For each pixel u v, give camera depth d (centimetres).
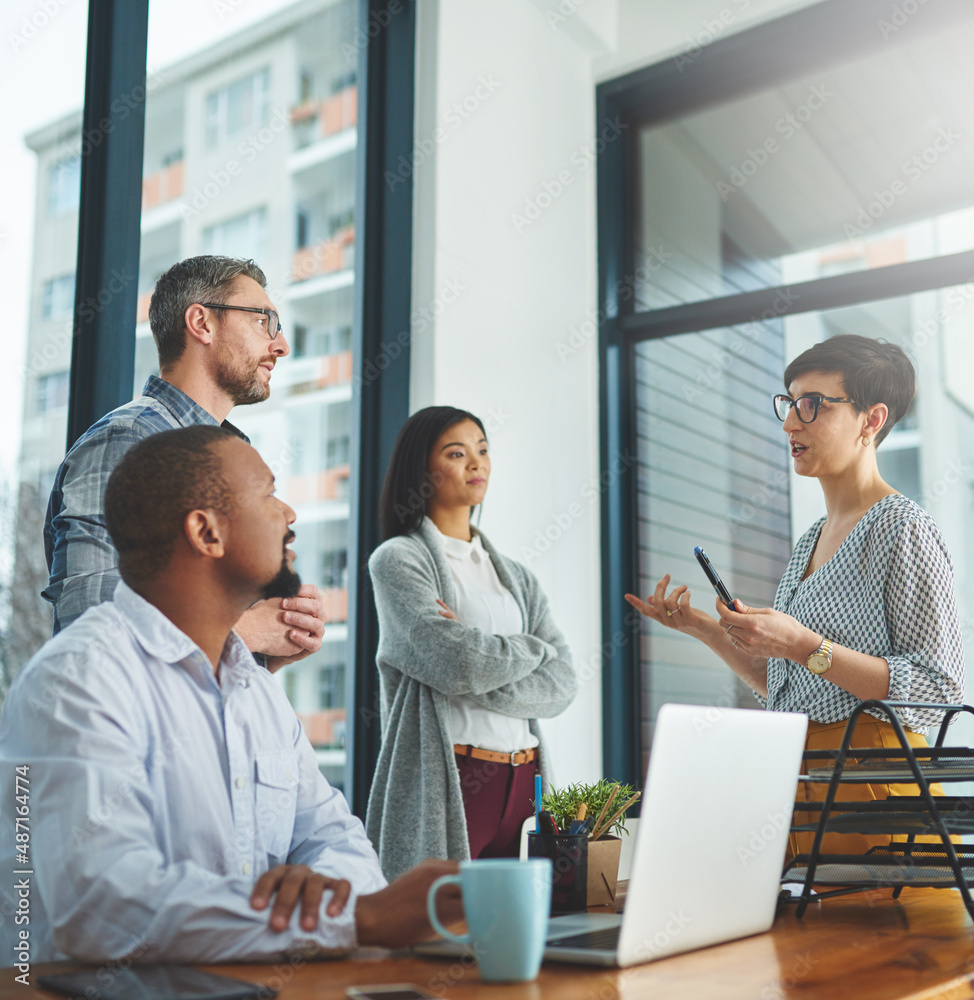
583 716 350
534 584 261
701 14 368
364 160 318
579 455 364
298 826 117
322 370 293
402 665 226
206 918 83
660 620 175
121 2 233
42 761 90
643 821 81
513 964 76
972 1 324
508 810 226
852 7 338
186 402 177
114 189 227
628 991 73
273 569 108
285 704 120
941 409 314
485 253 329
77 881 84
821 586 163
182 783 103
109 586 148
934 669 146
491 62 339
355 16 318
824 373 173
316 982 77
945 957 84
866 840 134
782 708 161
